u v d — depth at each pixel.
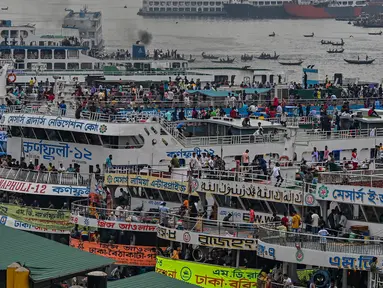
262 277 170.38
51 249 149.62
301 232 169.88
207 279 179.38
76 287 133.88
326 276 165.50
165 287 150.25
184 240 182.50
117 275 194.75
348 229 173.00
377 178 179.50
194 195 196.00
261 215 186.25
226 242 178.25
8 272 124.31
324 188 176.38
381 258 163.62
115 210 197.38
